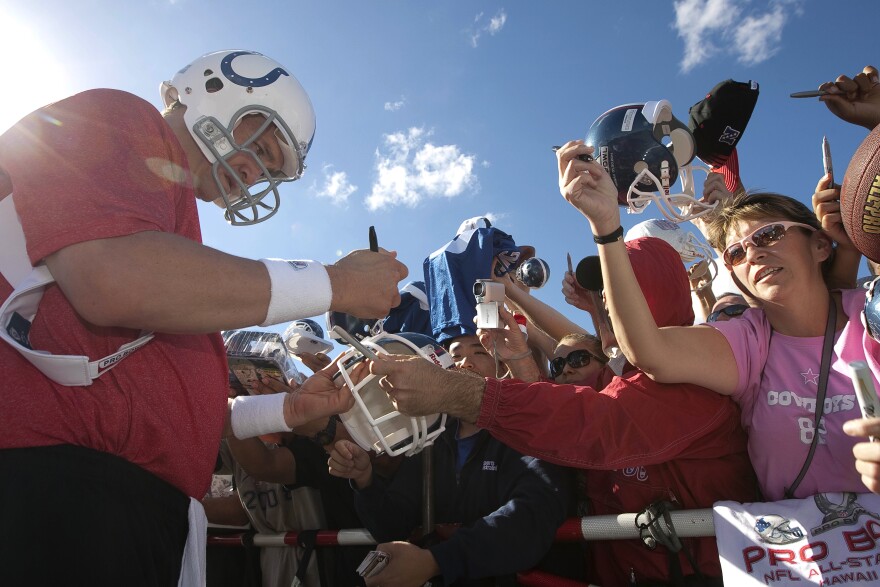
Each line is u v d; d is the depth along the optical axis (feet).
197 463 5.54
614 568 7.66
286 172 7.16
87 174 4.71
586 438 6.79
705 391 6.89
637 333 6.55
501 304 9.23
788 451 6.32
